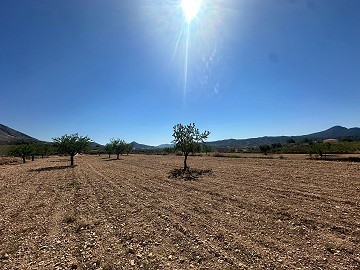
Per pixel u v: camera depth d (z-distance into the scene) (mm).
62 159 83625
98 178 32469
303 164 35500
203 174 31719
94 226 13508
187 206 16641
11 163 73250
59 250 10641
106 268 8938
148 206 17109
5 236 12500
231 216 14055
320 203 15539
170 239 11320
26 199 21156
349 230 11109
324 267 8289
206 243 10648
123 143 82812
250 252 9609
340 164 32469
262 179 25312
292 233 11242
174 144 38469
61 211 16766
